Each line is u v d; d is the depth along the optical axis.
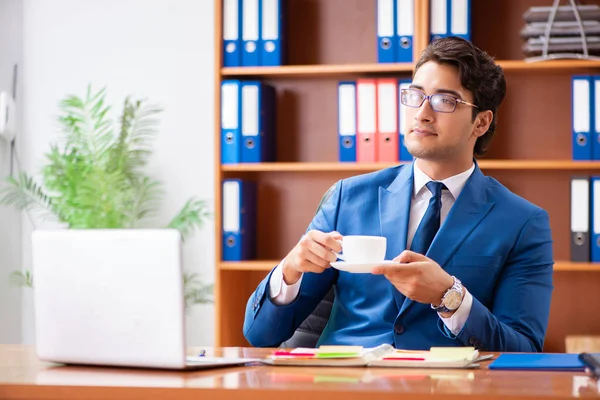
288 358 1.61
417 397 1.25
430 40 3.55
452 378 1.42
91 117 4.18
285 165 3.63
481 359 1.70
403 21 3.58
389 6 3.59
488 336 1.91
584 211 3.48
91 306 1.57
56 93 4.43
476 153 2.37
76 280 1.58
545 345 3.74
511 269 2.11
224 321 3.68
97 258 1.55
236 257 3.65
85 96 4.41
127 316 1.53
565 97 3.72
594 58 3.46
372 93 3.60
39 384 1.38
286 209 3.94
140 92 4.37
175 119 4.34
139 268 1.52
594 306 3.71
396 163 3.57
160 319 1.51
